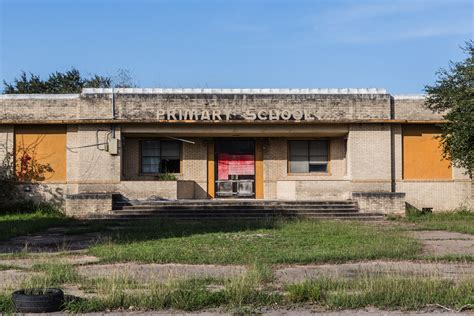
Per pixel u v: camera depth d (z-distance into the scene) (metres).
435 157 30.23
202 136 31.05
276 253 15.98
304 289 10.97
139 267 14.34
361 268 13.98
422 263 14.83
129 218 27.11
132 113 29.72
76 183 29.70
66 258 15.80
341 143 31.53
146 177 31.19
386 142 29.91
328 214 27.75
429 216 28.19
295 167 31.69
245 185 31.55
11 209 29.36
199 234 20.39
